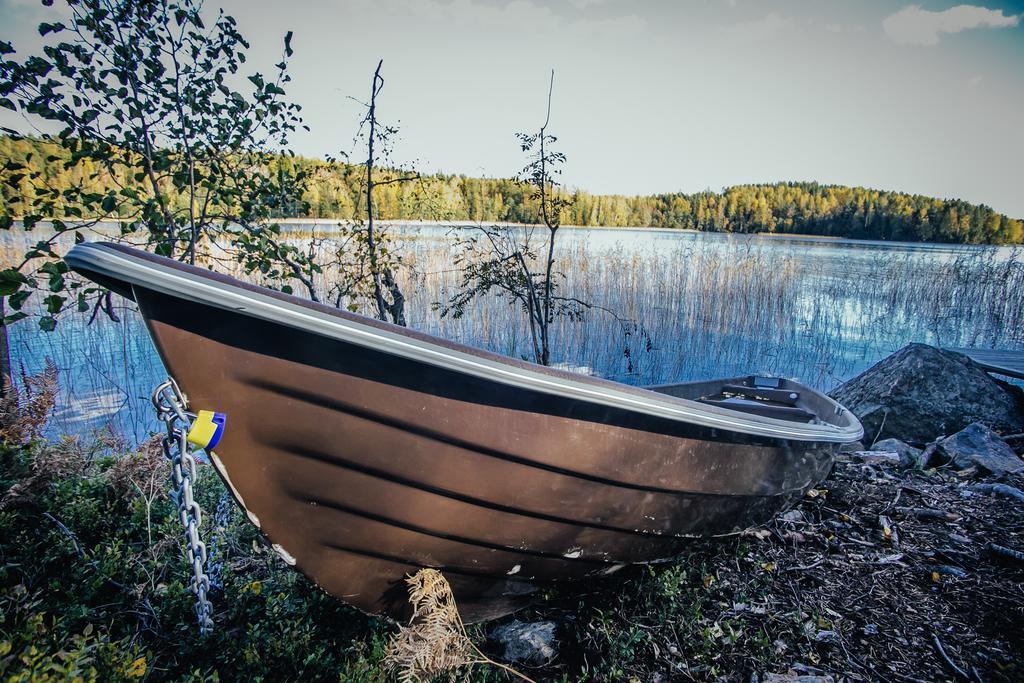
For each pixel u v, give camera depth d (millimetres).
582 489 2094
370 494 1875
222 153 3203
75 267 1328
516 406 1831
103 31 2705
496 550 2158
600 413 1948
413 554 2064
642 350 7535
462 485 1927
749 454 2428
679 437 2152
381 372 1665
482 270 5332
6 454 2959
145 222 2852
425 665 1827
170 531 2557
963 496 3303
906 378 4836
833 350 8242
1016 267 9492
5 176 2486
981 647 2084
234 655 1974
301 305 1490
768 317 8695
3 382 3781
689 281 9188
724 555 2785
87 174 2939
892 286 10422
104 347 6516
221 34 3027
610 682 1993
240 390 1573
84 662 1501
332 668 1978
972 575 2535
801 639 2160
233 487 1725
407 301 7699
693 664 2064
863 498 3326
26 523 2541
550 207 5250
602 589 2586
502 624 2410
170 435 1487
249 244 3152
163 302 1417
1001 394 4801
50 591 2133
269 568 2568
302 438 1704
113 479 2777
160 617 2092
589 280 8781
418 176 4691
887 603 2367
